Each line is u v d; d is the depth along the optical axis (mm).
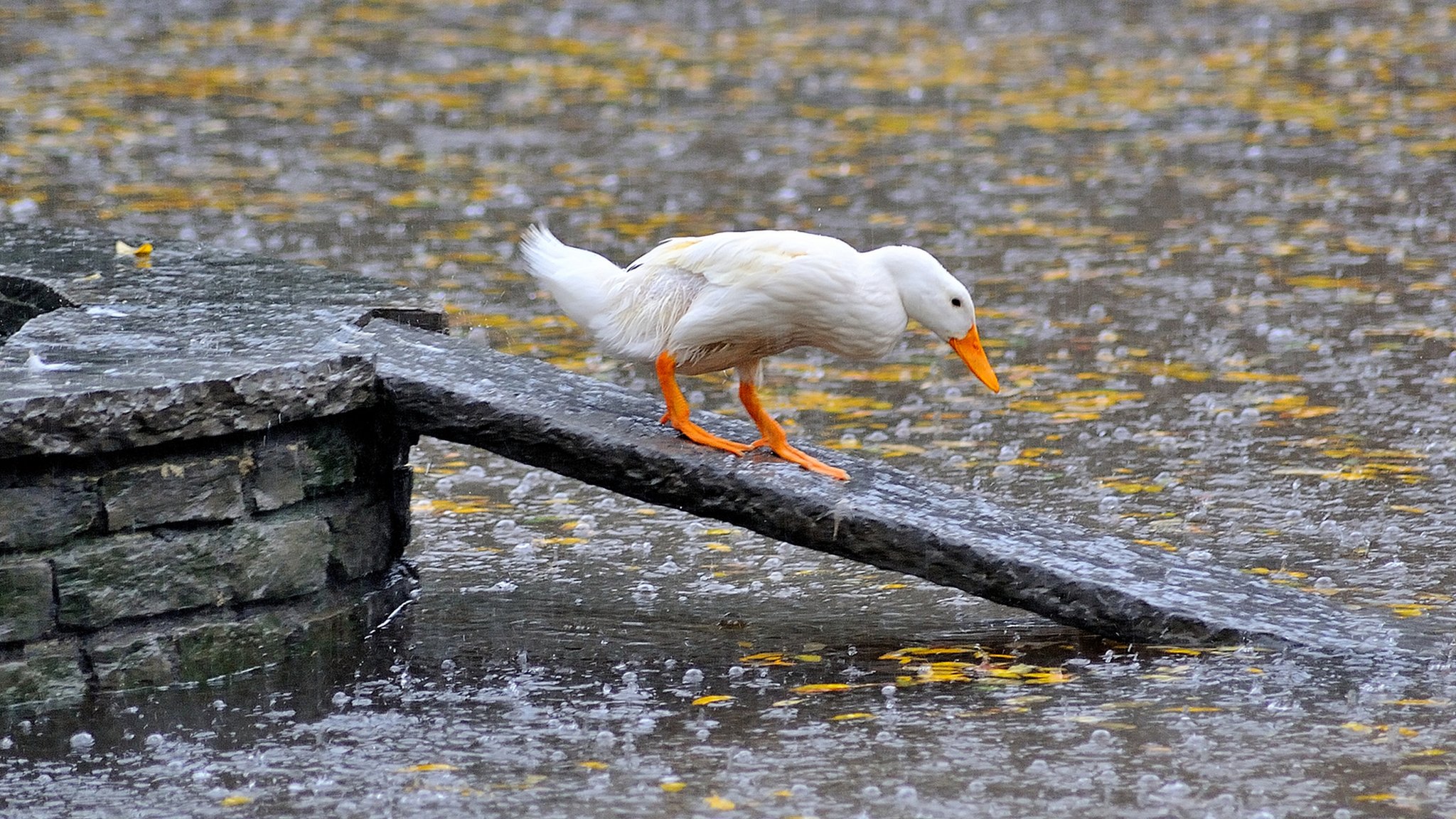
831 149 26312
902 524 8609
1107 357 15367
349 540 9078
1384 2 43344
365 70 33469
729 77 33625
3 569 7738
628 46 37656
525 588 9867
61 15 39594
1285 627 8547
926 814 6566
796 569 10242
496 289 17688
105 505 7988
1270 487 11602
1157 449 12625
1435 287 17656
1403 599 9312
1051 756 7145
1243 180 23766
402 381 8922
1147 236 20422
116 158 24422
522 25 40906
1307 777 6879
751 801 6719
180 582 8281
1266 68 34062
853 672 8375
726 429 9734
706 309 8727
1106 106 30141
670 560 10430
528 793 6836
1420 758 7055
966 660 8523
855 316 8672
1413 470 11906
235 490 8438
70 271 11352
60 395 7707
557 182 23609
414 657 8703
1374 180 23531
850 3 45656
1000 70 34531
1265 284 17953
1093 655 8523
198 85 31016
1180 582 8906
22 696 7867
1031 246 19953
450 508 11484
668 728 7594
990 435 13094
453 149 25906
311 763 7230
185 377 8172
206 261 11820
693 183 23656
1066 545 9039
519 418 8805
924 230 20766
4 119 27016
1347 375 14508
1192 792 6746
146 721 7777
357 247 19422
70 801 6855
